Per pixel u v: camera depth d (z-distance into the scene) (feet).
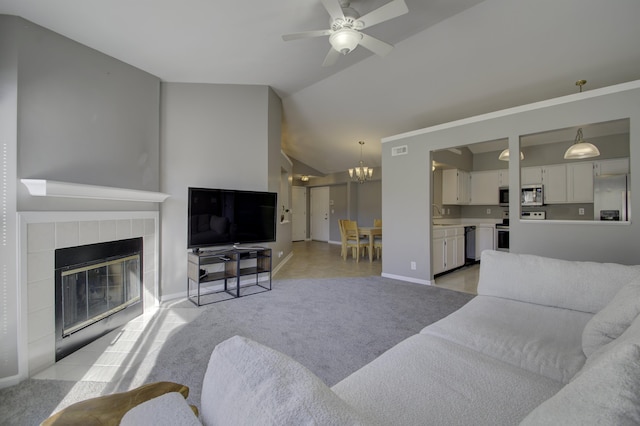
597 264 6.31
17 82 7.11
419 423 3.06
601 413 1.75
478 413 3.22
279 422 1.61
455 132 13.28
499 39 11.26
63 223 7.61
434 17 10.68
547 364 4.20
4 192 6.77
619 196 14.35
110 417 3.29
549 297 6.45
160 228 11.54
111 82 9.62
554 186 18.28
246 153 13.64
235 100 13.44
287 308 10.73
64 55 8.23
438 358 4.38
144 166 10.76
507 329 5.28
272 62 11.83
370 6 9.28
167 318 9.82
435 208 20.92
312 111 19.19
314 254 24.21
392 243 15.57
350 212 30.73
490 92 14.08
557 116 10.63
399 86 15.15
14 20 7.18
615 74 11.69
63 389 6.16
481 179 21.71
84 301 8.32
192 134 12.40
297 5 8.42
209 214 12.00
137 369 6.81
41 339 6.97
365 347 7.71
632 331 3.40
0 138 6.88
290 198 24.66
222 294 12.48
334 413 1.70
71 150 8.34
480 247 19.93
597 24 9.89
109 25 8.18
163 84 11.93
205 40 9.62
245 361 2.22
